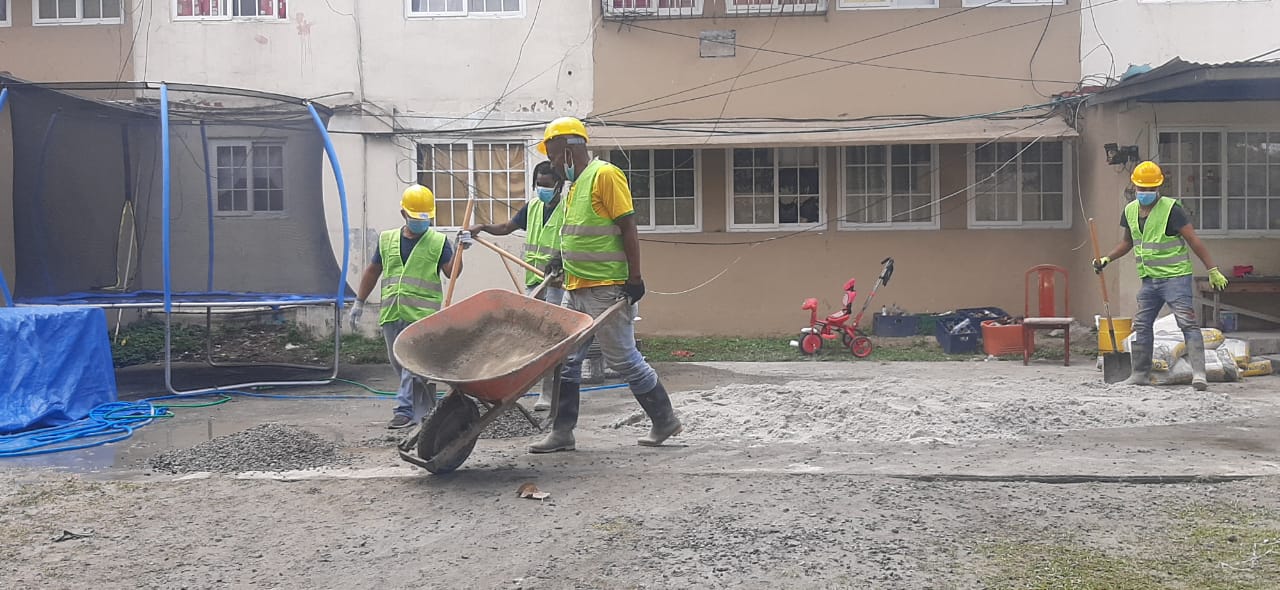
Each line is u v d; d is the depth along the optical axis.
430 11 14.24
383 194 14.27
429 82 14.23
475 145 14.34
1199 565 4.18
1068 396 8.35
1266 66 10.84
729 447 6.50
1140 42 13.72
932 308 14.34
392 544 4.59
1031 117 13.67
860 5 13.97
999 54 13.85
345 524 4.90
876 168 14.34
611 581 4.07
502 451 6.49
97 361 8.73
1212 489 5.35
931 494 5.24
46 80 14.17
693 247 14.45
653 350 13.20
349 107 14.14
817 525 4.71
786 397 7.98
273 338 13.86
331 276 11.20
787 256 14.41
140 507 5.25
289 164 11.40
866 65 13.97
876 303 14.38
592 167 6.04
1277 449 6.36
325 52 14.20
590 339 6.39
